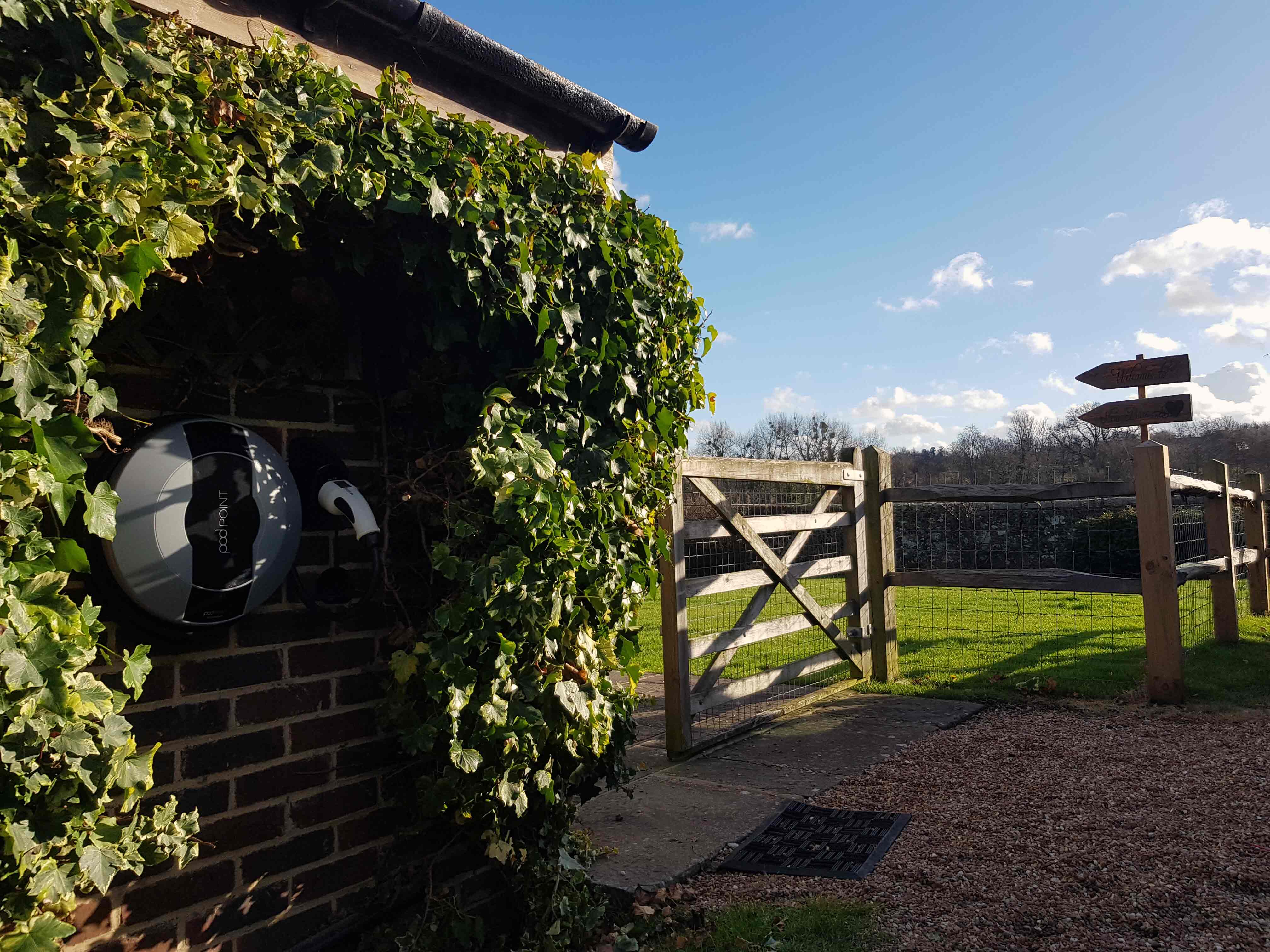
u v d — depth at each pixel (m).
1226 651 7.57
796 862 3.49
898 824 3.83
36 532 1.54
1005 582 6.58
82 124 1.63
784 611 9.89
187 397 2.22
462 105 2.78
